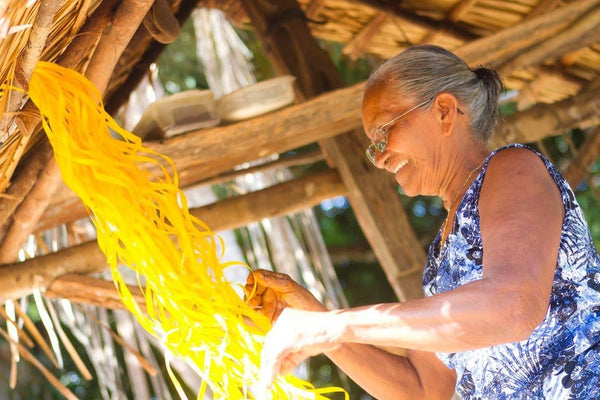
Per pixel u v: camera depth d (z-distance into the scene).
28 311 8.59
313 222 4.81
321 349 2.07
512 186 2.18
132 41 2.96
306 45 3.88
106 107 3.32
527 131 3.84
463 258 2.25
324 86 3.80
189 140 3.13
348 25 4.12
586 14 3.39
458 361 2.37
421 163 2.40
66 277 3.18
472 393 2.34
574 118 3.82
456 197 2.38
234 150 3.19
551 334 2.18
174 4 3.26
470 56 3.33
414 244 3.68
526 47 3.56
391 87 2.38
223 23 5.79
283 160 4.08
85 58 2.54
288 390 2.38
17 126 2.46
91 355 4.49
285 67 3.85
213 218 3.63
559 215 2.16
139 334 4.79
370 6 3.93
